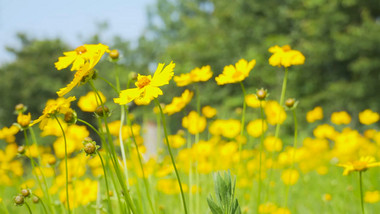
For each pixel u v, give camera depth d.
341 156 3.93
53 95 23.50
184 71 17.73
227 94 16.11
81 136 2.45
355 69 14.99
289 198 2.98
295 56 1.72
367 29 15.22
